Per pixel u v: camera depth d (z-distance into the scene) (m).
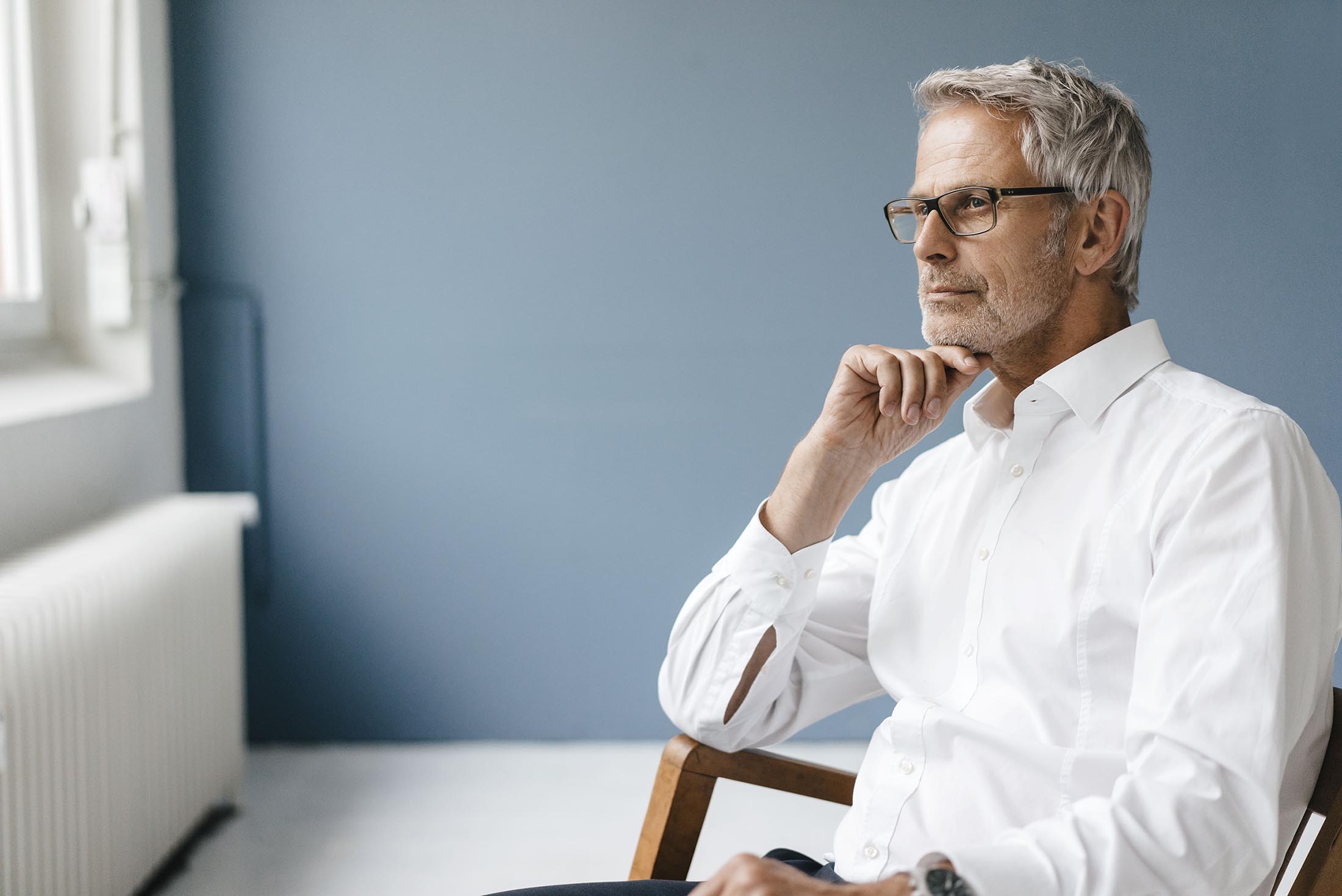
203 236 2.84
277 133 2.82
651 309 2.88
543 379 2.90
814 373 2.89
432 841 2.42
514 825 2.51
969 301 1.14
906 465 2.93
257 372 2.87
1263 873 0.87
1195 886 0.86
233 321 2.85
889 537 1.29
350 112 2.82
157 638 2.08
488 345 2.89
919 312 2.87
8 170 2.53
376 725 2.98
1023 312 1.12
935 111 1.16
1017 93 1.09
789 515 1.24
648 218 2.86
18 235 2.54
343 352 2.88
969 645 1.15
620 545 2.94
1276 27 2.75
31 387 2.33
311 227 2.85
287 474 2.91
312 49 2.80
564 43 2.81
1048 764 1.06
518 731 2.98
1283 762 0.88
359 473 2.91
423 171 2.84
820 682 1.33
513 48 2.81
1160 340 1.15
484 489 2.93
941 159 1.14
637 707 2.97
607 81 2.82
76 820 1.75
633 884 1.22
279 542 2.92
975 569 1.16
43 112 2.57
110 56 2.56
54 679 1.67
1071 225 1.11
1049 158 1.09
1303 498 0.98
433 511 2.93
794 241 2.86
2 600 1.62
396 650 2.96
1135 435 1.09
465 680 2.97
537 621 2.96
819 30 2.80
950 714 1.12
